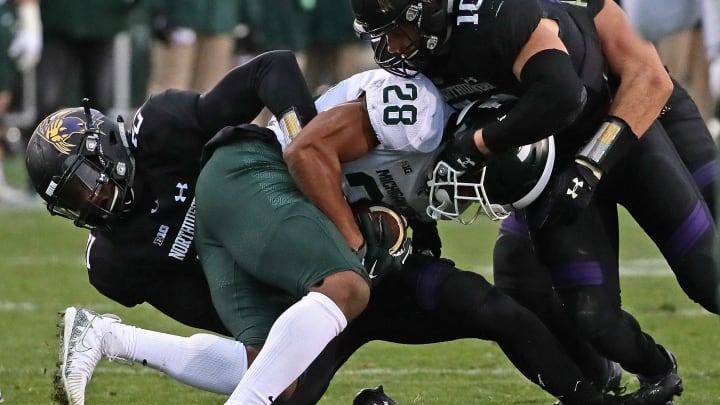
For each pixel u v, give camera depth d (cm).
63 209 1487
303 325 1318
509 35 1368
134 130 1496
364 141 1410
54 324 2134
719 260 1488
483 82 1409
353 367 1855
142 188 1490
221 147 1443
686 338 1997
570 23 1470
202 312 1514
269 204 1380
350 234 1381
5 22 3572
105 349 1395
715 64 1467
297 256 1351
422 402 1636
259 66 1496
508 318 1432
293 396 1404
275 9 3641
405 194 1448
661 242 1524
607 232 1518
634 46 1485
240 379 1393
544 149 1424
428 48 1394
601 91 1476
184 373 1399
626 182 1516
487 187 1412
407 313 1456
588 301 1470
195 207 1455
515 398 1655
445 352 1959
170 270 1502
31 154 1479
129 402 1639
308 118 1476
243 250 1383
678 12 1406
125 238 1493
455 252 2833
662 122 1620
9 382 1727
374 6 1383
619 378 1628
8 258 2831
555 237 1480
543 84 1351
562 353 1463
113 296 1523
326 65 3769
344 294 1334
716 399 1634
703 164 1596
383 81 1427
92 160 1465
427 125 1403
